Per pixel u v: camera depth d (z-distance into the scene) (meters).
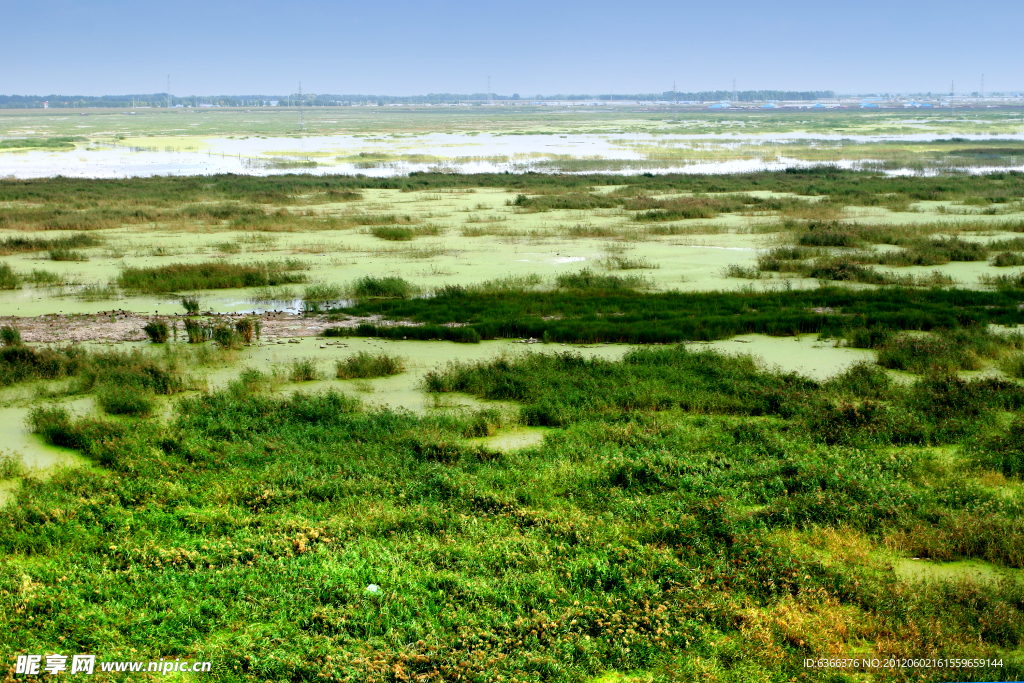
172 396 13.20
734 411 12.16
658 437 10.60
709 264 27.11
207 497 8.86
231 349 16.17
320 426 11.12
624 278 24.34
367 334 17.84
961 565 7.39
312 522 8.12
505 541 7.67
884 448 10.41
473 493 8.76
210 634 6.26
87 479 9.21
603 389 12.81
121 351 16.00
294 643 6.10
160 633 6.18
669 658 5.96
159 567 7.20
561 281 24.00
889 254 26.84
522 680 5.68
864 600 6.59
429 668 5.81
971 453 9.88
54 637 6.12
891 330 16.78
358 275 25.50
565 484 9.14
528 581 6.92
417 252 29.44
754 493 8.98
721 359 14.77
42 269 26.17
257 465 9.80
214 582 6.90
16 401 12.84
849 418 11.23
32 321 19.16
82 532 7.88
